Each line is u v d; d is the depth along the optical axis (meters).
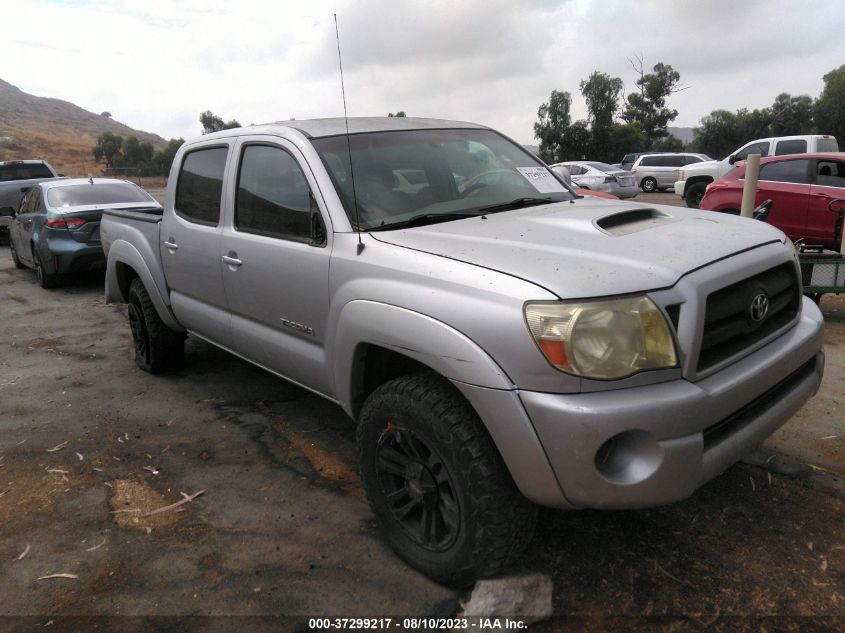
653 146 54.81
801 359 2.70
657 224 2.85
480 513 2.31
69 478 3.55
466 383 2.24
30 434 4.14
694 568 2.62
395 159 3.36
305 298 3.08
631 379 2.13
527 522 2.37
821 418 3.90
